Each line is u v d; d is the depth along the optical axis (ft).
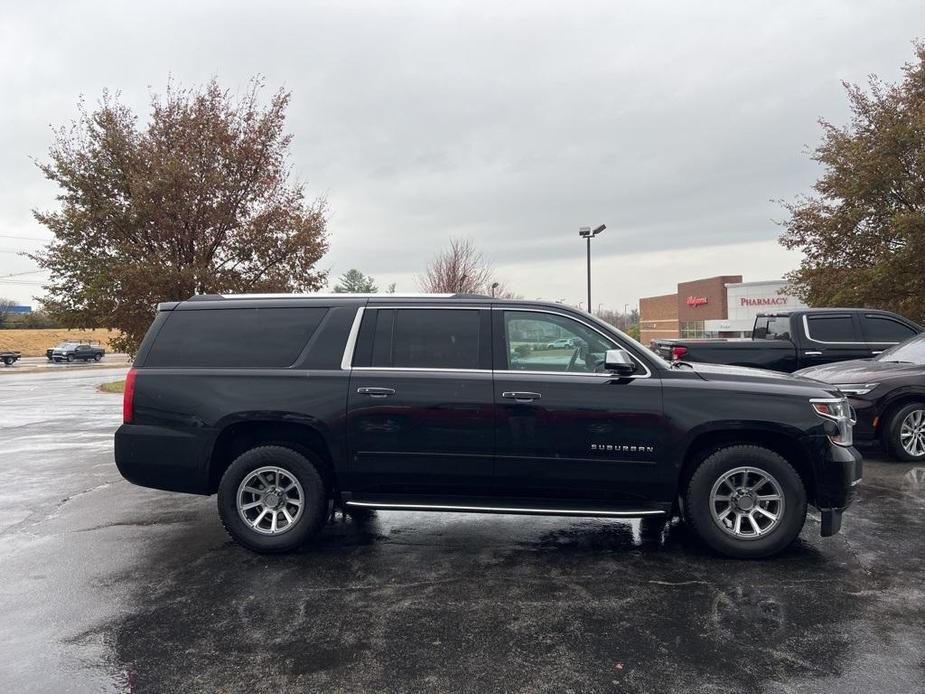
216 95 58.75
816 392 14.69
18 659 10.57
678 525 17.57
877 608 12.10
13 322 239.30
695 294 167.53
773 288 128.57
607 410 14.66
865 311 32.14
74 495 21.42
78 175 56.39
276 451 15.38
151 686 9.75
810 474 14.89
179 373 15.71
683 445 14.56
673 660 10.32
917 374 24.47
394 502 15.26
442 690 9.57
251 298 16.46
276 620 11.93
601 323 15.46
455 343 15.49
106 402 55.42
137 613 12.28
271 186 60.85
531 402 14.79
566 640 11.03
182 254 59.52
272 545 15.31
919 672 9.85
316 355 15.61
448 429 14.96
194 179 55.72
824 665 10.08
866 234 49.47
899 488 20.77
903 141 46.57
